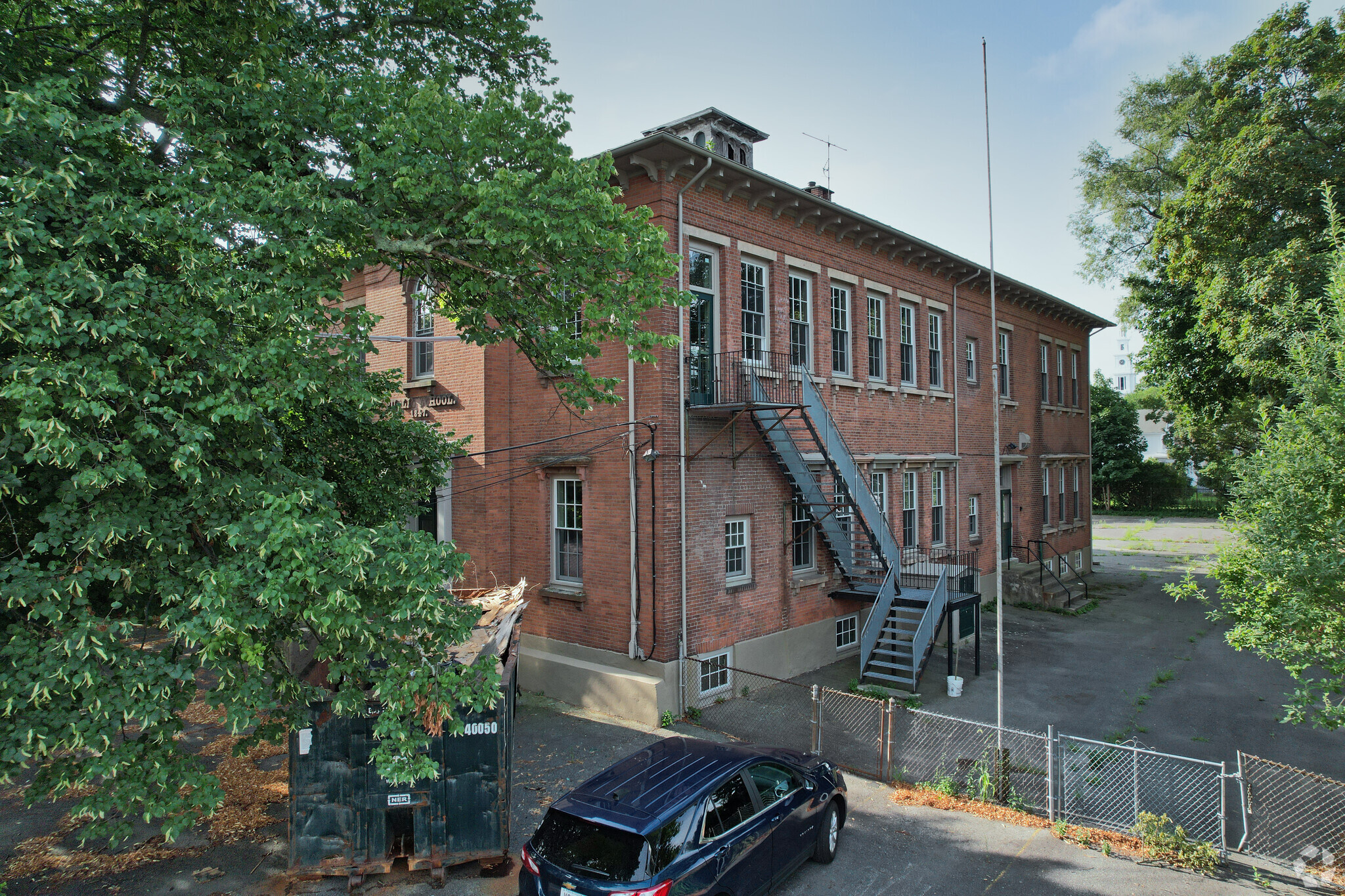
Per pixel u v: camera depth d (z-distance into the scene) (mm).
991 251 11211
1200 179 18453
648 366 13367
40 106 5523
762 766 7875
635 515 13484
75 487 5656
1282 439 8672
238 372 6301
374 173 8328
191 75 8914
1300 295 15617
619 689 13102
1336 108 16891
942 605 15438
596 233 8234
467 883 7824
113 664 5840
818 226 16703
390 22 11258
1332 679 7902
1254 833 9164
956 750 11758
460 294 9969
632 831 6238
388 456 11227
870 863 8359
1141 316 27828
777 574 15656
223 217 6652
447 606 6605
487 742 7891
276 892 7613
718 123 17766
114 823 5914
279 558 5984
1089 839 8844
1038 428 26594
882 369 18922
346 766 7688
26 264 5535
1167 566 34562
